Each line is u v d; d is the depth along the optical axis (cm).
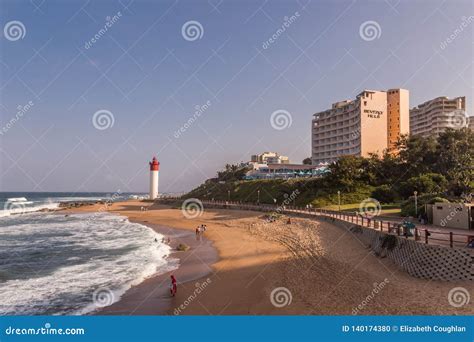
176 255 3128
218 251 3241
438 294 1653
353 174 6512
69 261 2973
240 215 6297
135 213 8662
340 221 3638
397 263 2184
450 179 5297
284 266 2420
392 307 1565
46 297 2012
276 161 16212
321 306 1652
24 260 3050
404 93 11319
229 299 1845
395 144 7931
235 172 13150
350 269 2198
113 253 3294
